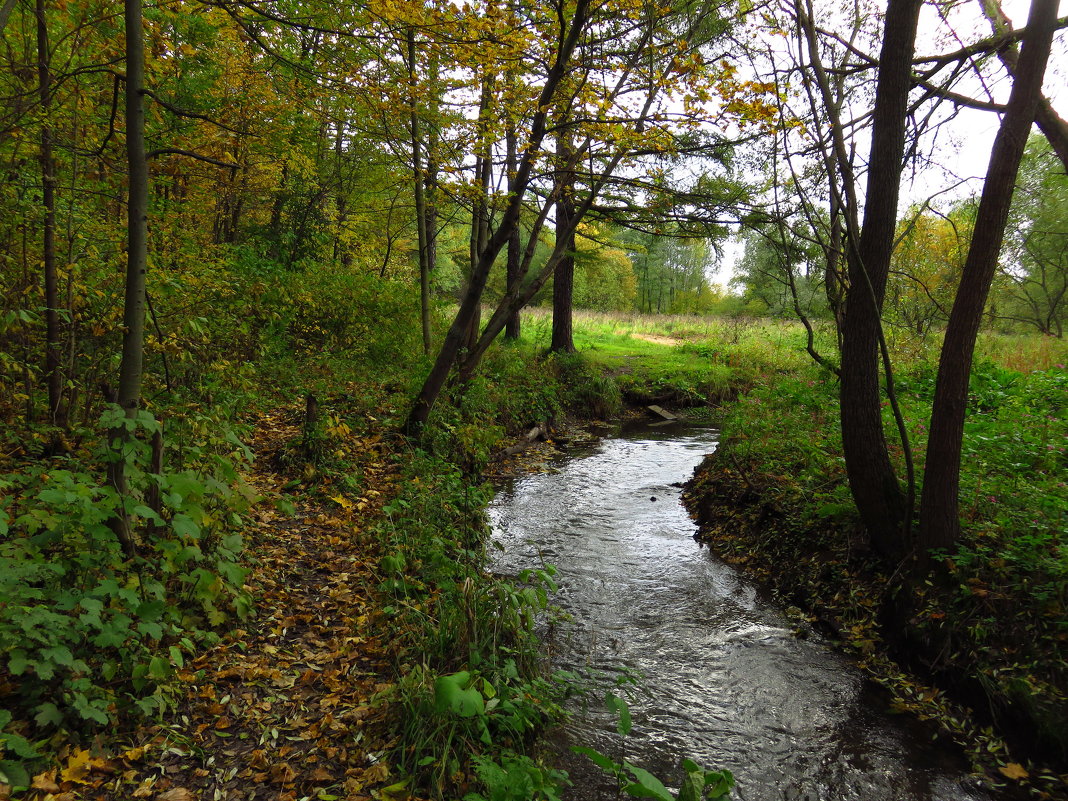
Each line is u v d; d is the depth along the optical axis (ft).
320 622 13.48
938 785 10.73
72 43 15.90
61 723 8.48
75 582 9.55
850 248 16.12
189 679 10.55
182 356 16.66
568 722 11.89
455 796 9.11
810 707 12.89
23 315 12.46
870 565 16.22
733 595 18.20
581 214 27.04
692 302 156.46
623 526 24.04
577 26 19.25
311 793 8.86
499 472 30.71
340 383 29.78
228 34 20.93
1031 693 11.25
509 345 54.44
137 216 10.52
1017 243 46.75
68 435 15.75
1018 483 15.98
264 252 37.01
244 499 13.16
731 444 27.81
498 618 12.85
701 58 18.45
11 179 15.34
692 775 8.43
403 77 20.90
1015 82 12.94
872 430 15.84
